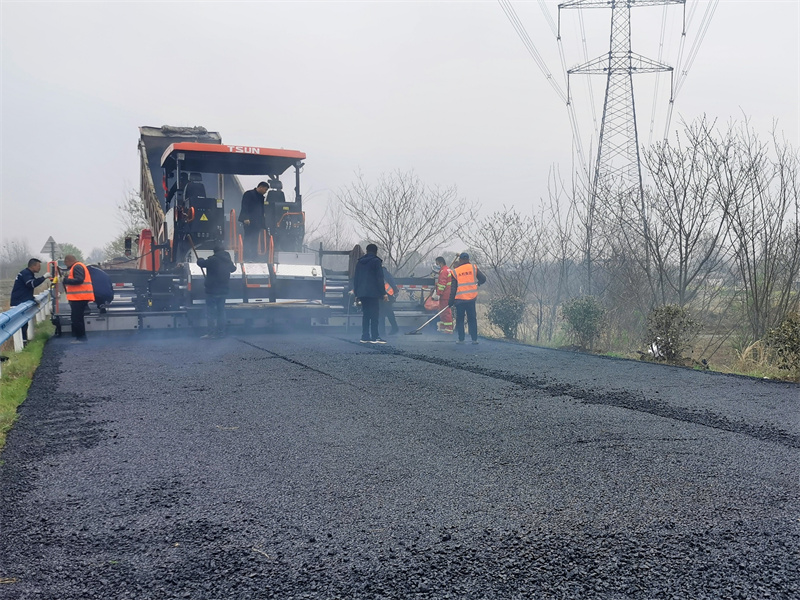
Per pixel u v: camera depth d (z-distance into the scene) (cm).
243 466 477
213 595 296
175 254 1401
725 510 389
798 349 866
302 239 1431
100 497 417
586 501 404
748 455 500
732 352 1185
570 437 549
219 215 1332
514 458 491
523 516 381
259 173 1479
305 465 477
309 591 298
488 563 323
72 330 1227
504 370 893
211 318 1258
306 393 729
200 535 359
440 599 291
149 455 505
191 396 714
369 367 912
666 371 898
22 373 846
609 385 786
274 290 1347
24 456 504
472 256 1580
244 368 898
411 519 378
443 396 714
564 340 1313
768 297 1115
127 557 333
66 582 308
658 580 306
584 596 292
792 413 643
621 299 1330
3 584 306
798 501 404
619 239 1323
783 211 1106
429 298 1499
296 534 359
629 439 544
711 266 1201
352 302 1421
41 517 386
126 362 955
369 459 491
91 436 558
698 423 599
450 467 471
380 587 301
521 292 1506
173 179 1498
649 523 370
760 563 322
